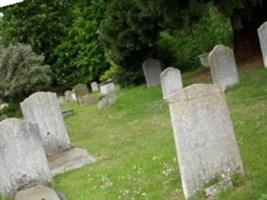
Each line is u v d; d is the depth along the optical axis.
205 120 7.81
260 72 15.84
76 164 11.66
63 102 30.45
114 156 11.71
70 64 40.50
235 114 11.84
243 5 18.02
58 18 42.34
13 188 10.33
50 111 13.29
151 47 23.80
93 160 11.80
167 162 9.70
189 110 7.72
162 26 21.33
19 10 41.97
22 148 10.38
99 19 36.84
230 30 25.41
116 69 25.52
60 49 40.59
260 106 12.10
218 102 7.89
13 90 29.38
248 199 7.22
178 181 8.62
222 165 7.90
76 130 16.77
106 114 18.48
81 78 38.91
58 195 9.59
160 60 24.02
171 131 12.32
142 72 23.95
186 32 19.44
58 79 40.84
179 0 17.92
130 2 21.95
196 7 17.83
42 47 42.03
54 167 11.76
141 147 11.70
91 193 9.29
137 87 23.08
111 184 9.42
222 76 14.84
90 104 24.12
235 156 7.98
